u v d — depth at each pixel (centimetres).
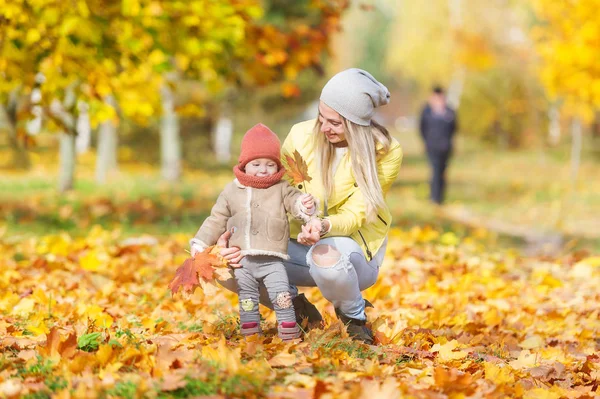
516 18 4491
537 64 4425
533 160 4719
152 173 3503
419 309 833
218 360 486
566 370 610
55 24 1008
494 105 5188
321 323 613
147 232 1408
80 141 4166
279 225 549
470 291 955
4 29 1017
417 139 7475
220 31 1090
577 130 3284
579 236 1788
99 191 2194
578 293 978
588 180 3556
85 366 483
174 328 659
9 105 1509
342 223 568
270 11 2861
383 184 596
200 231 558
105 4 1064
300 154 594
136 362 502
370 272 603
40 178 2872
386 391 445
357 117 568
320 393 442
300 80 3475
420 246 1317
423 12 4984
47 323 645
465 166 4497
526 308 873
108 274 948
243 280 557
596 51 2586
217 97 3278
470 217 2188
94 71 1062
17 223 1460
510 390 508
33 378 462
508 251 1349
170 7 1059
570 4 2592
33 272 936
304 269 602
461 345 643
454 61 4781
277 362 500
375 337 616
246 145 549
